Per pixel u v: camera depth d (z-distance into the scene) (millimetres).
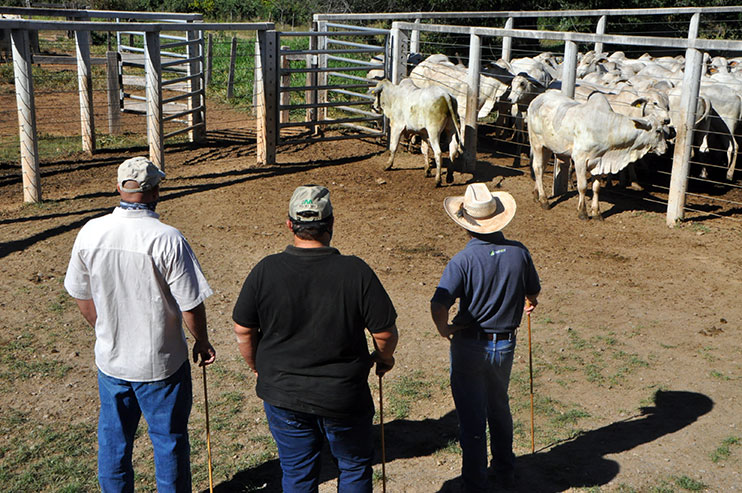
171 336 3613
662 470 4441
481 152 13820
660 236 9109
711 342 6289
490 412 4098
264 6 44594
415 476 4383
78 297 3600
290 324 3262
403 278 7633
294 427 3359
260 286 3283
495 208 3859
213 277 7488
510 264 3832
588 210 10164
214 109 17203
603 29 17094
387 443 4742
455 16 15227
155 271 3477
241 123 15867
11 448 4527
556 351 6094
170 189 10664
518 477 4359
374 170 12141
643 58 18156
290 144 12852
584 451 4656
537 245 8750
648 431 4895
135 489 4184
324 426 3340
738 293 7352
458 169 12305
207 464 4445
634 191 11164
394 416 5074
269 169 12016
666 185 11578
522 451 4668
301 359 3273
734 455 4613
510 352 3945
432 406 5223
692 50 8883
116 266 3455
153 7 46438
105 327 3549
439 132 10930
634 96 10422
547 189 11258
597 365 5855
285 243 8578
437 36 25484
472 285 3834
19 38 9047
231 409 5098
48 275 7332
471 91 11836
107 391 3654
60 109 16266
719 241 8898
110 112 14047
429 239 8859
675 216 9516
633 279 7715
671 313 6883
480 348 3902
